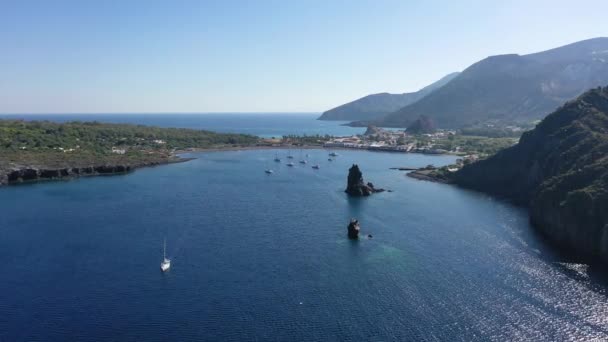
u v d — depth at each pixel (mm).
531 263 140750
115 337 97062
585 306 111938
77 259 140750
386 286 123812
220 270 133625
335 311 109750
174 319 104625
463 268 136750
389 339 98188
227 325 102438
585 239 149875
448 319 106375
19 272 130000
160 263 138375
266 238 165625
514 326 103062
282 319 105562
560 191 173000
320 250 153000
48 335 97375
